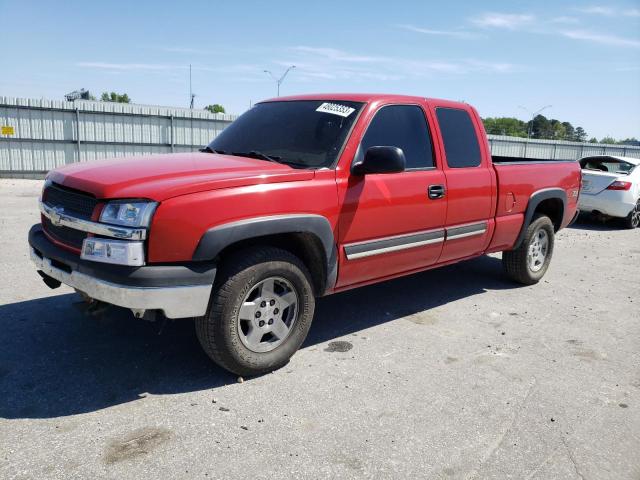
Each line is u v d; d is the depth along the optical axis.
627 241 9.86
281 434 2.98
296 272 3.64
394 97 4.46
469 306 5.43
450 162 4.79
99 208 3.14
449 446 2.94
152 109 27.83
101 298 3.13
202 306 3.23
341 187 3.83
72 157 22.39
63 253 3.37
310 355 4.06
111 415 3.10
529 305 5.57
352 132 4.02
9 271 5.86
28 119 21.11
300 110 4.45
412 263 4.60
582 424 3.22
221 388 3.47
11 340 4.07
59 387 3.40
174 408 3.21
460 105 5.09
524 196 5.62
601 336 4.75
